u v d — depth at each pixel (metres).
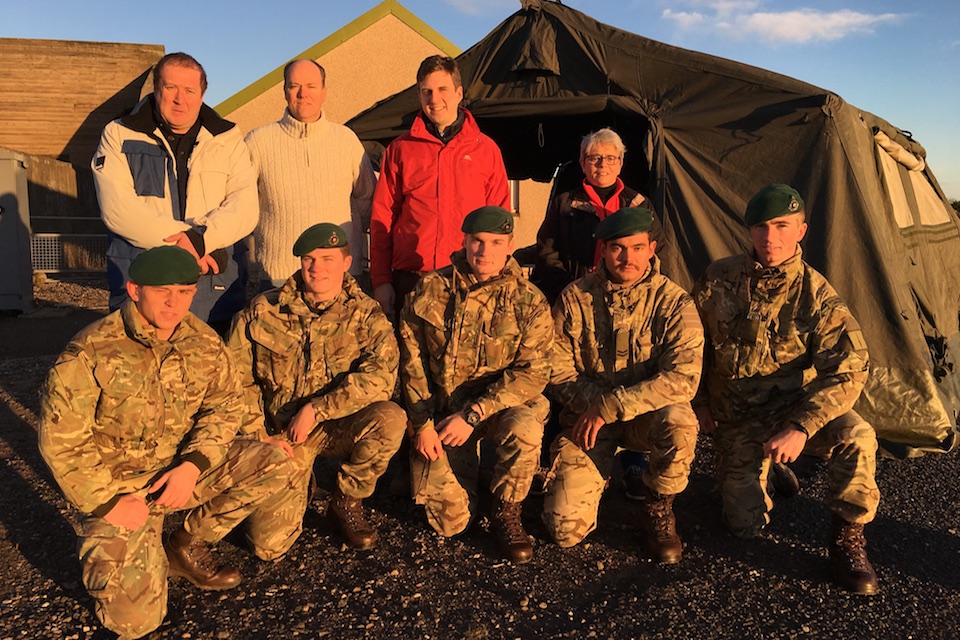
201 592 2.80
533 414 3.20
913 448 4.53
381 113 6.02
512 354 3.31
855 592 2.89
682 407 3.15
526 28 5.70
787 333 3.26
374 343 3.22
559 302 3.47
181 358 2.68
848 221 4.61
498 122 7.03
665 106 5.13
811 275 3.25
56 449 2.37
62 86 18.73
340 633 2.55
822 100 4.62
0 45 18.50
